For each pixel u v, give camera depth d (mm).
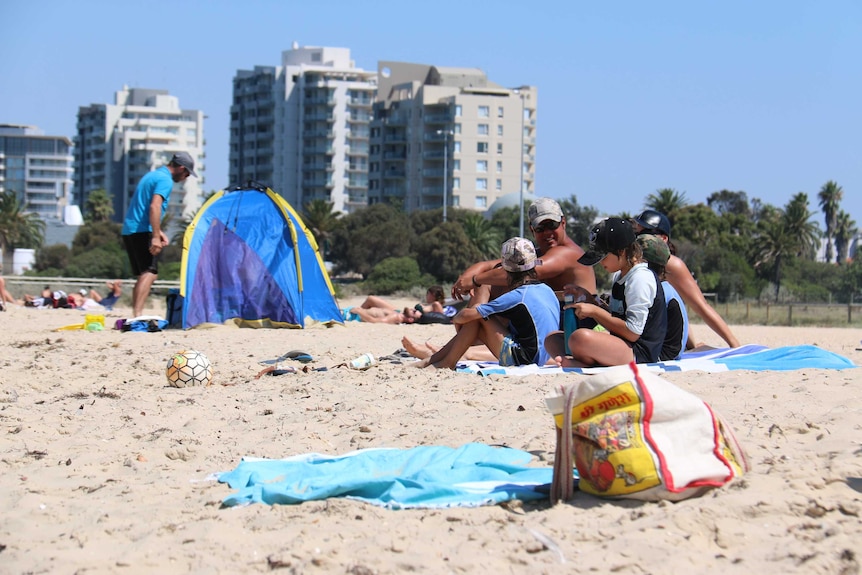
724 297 72438
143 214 19703
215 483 6355
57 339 15945
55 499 6098
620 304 10234
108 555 5035
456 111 146125
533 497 5707
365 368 11195
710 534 4977
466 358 11414
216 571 4746
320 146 176625
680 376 9734
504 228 105375
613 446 5516
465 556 4789
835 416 7441
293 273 19703
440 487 5691
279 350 14422
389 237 102625
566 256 12000
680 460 5516
